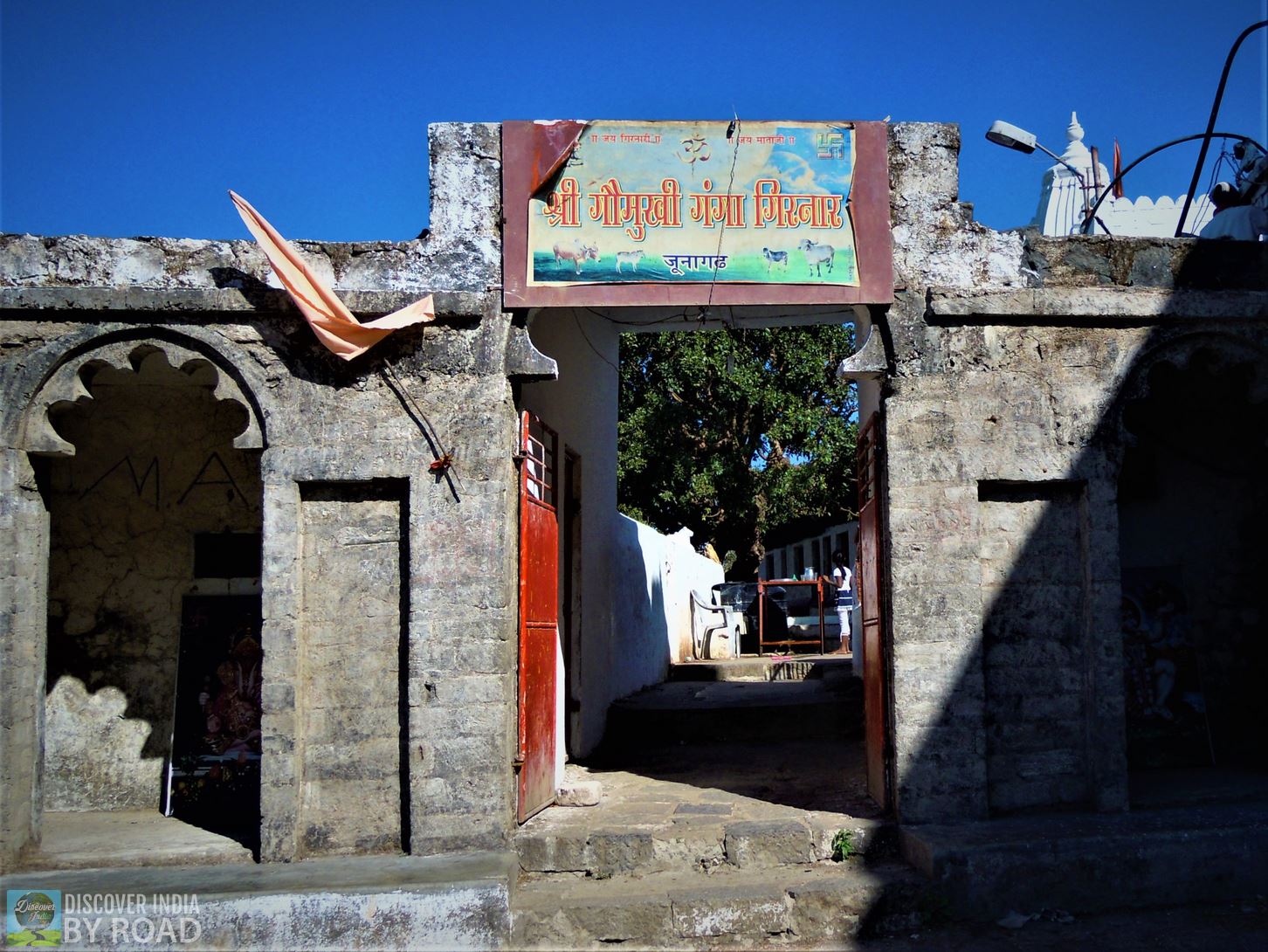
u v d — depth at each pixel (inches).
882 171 285.9
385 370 274.7
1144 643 337.7
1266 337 289.6
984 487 286.2
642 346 909.8
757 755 385.7
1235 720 341.1
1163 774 319.3
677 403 898.1
